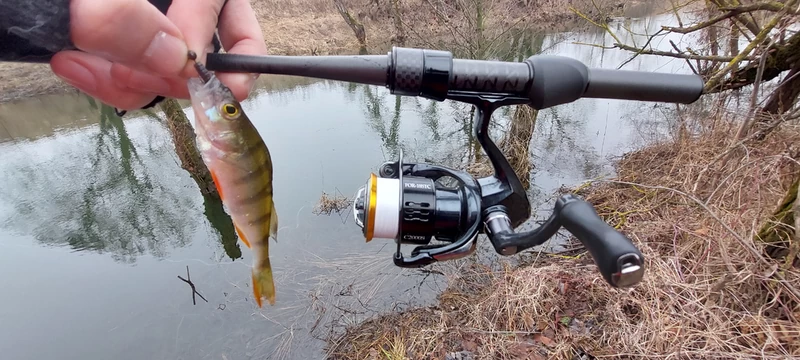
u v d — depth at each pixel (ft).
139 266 3.32
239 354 2.50
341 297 2.78
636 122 5.03
